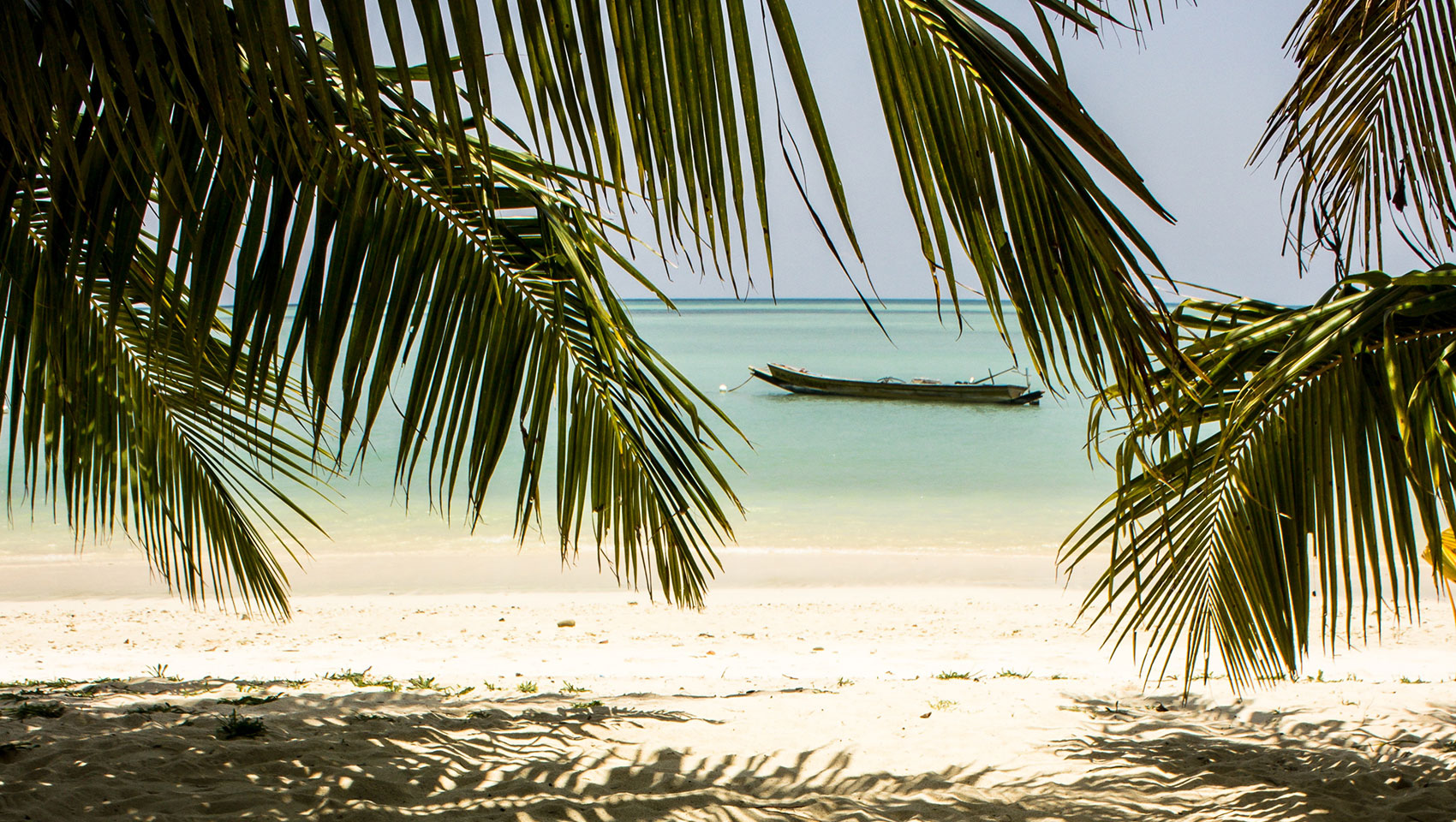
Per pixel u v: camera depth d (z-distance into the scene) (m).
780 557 14.57
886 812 3.61
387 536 16.48
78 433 3.06
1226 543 3.07
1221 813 3.66
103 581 12.80
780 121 1.05
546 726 4.73
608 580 13.24
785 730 4.88
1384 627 10.05
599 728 4.74
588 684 7.04
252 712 5.06
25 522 16.81
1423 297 2.53
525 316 2.62
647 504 3.05
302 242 2.08
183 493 3.69
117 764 3.80
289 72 1.11
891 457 25.80
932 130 1.12
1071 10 1.05
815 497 20.47
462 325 2.50
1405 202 3.15
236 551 3.96
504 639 9.70
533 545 15.76
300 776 3.71
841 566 14.00
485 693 6.27
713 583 12.96
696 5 1.07
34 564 13.80
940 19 1.08
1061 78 1.03
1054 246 1.12
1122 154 1.02
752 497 20.47
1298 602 2.90
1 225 1.85
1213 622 3.27
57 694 5.63
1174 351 1.14
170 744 4.09
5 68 1.41
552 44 1.08
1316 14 3.17
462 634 9.94
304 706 5.32
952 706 5.58
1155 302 1.11
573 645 9.42
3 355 2.45
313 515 18.38
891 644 9.52
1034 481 22.33
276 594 4.20
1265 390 2.60
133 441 3.47
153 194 2.41
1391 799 3.84
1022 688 6.26
